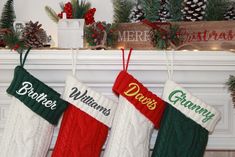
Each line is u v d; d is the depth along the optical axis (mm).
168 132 1109
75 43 1231
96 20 1464
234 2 1326
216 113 1132
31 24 1223
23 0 1454
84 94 1120
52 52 1172
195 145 1112
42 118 1102
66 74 1219
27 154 1080
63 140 1118
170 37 1185
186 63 1192
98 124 1133
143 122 1121
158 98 1135
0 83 1259
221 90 1265
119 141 1105
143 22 1210
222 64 1197
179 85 1141
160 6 1317
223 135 1293
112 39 1234
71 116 1127
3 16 1356
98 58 1178
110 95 1253
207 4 1287
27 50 1163
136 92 1116
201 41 1204
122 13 1345
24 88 1089
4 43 1187
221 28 1191
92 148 1131
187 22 1209
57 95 1112
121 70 1189
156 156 1104
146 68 1204
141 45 1228
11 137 1091
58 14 1367
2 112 1283
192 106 1112
